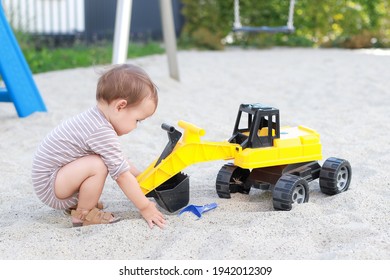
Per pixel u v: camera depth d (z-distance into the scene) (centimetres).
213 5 1435
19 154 447
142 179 302
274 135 322
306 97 705
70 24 1329
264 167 335
